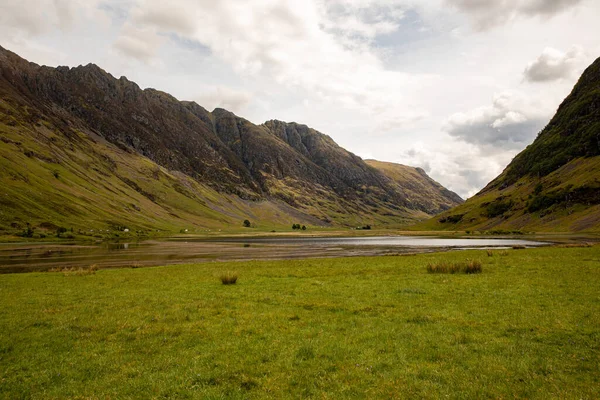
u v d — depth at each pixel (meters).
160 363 14.59
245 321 20.27
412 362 14.09
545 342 15.77
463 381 12.34
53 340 17.61
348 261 56.53
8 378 13.58
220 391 12.14
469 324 18.48
